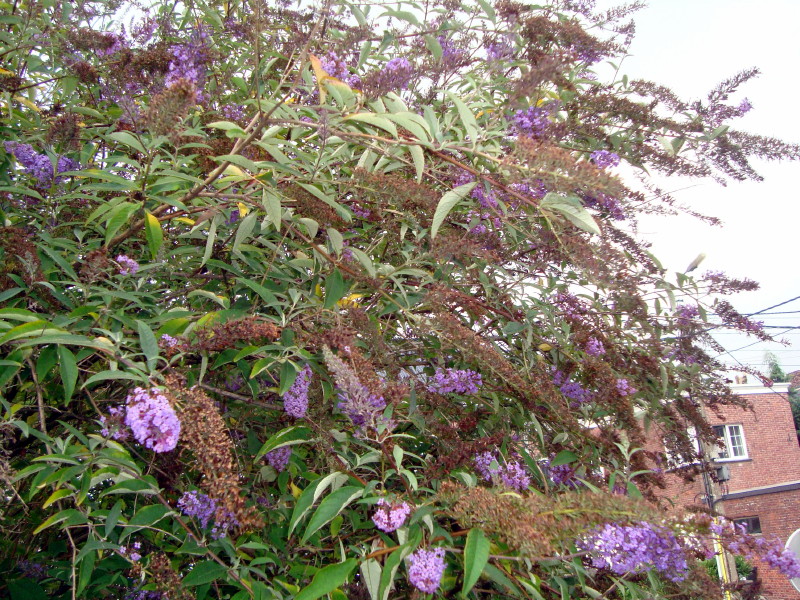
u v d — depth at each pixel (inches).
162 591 66.8
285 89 105.0
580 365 101.2
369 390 71.1
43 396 86.4
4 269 76.2
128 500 87.5
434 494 70.5
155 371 65.1
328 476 69.2
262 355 81.4
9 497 67.3
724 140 106.3
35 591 77.8
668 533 63.4
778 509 675.4
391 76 76.0
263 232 93.1
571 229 92.0
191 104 64.7
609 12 116.3
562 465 99.2
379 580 64.2
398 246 103.9
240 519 56.1
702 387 124.0
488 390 97.3
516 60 101.9
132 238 98.3
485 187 81.5
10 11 106.8
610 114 107.7
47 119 104.3
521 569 70.3
